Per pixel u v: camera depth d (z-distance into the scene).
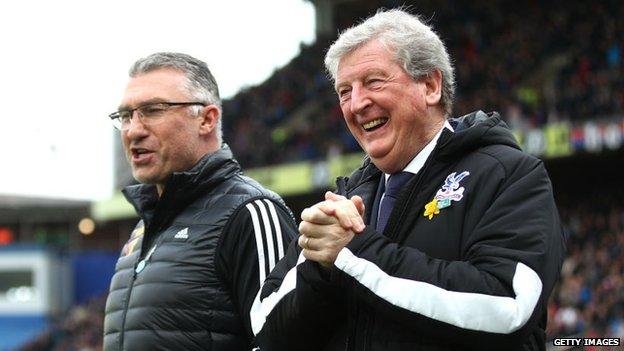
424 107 2.70
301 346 2.66
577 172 21.27
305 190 21.55
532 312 2.32
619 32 20.05
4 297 30.20
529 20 23.45
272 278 2.86
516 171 2.52
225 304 3.42
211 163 3.57
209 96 3.72
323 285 2.51
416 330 2.40
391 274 2.39
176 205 3.57
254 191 3.58
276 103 27.41
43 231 36.66
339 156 20.52
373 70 2.67
